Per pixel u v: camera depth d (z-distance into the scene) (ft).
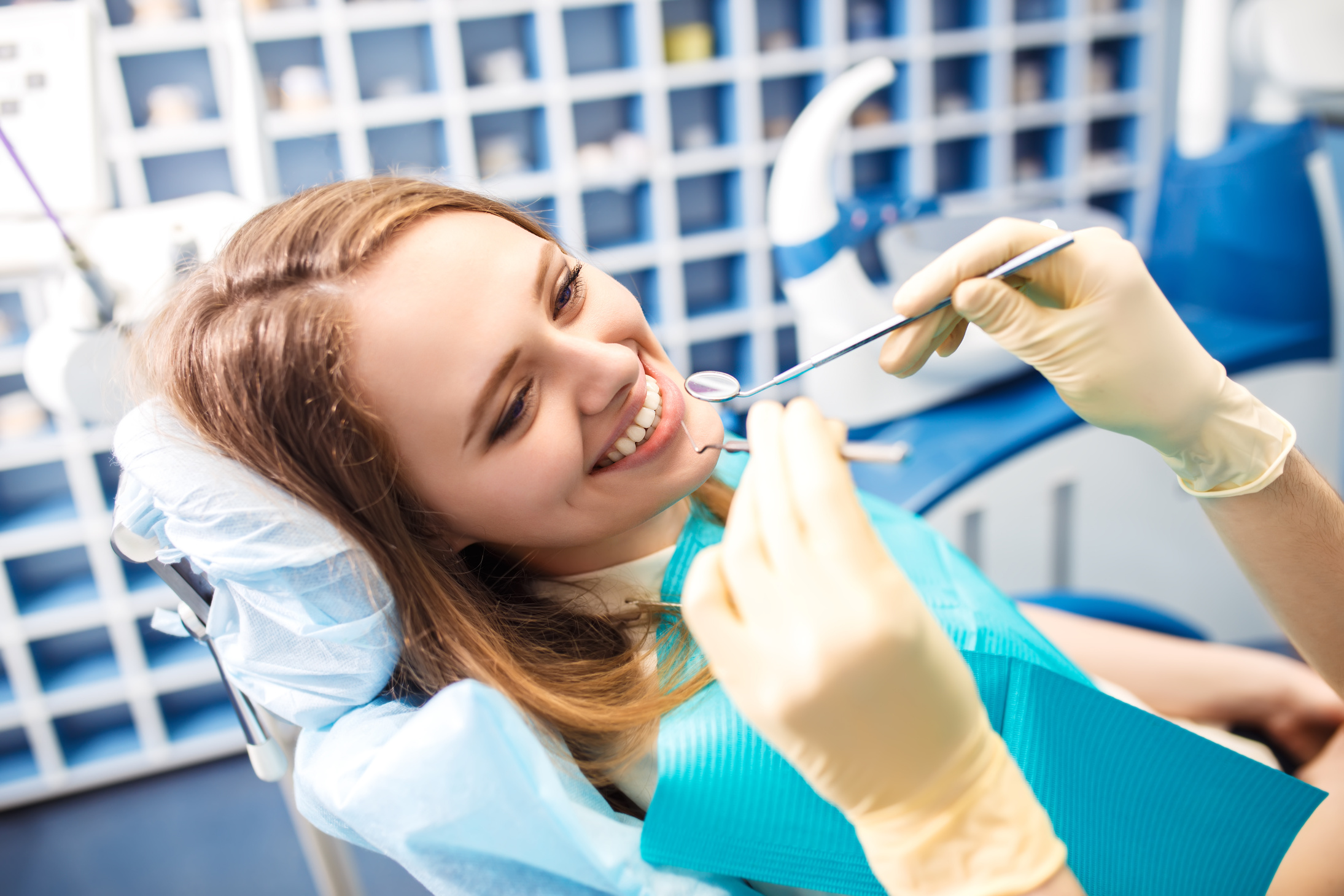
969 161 9.58
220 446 2.21
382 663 2.30
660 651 2.39
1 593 6.85
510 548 2.49
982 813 1.66
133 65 7.25
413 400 2.07
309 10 7.14
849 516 1.62
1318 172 5.70
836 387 5.55
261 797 7.02
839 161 8.71
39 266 3.43
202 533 2.15
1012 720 2.26
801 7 8.80
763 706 1.57
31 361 3.43
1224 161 5.84
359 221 2.13
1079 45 9.14
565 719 2.22
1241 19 5.74
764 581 1.61
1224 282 6.01
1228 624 6.12
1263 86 5.80
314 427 2.11
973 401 5.78
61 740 7.59
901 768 1.61
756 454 1.75
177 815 6.93
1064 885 1.68
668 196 8.29
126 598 7.11
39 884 6.44
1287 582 2.41
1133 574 5.82
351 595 2.20
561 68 7.75
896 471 5.32
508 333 2.05
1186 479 2.43
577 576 2.55
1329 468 6.07
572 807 2.01
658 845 2.09
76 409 3.53
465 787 1.88
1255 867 2.33
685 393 2.39
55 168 3.51
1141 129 9.58
